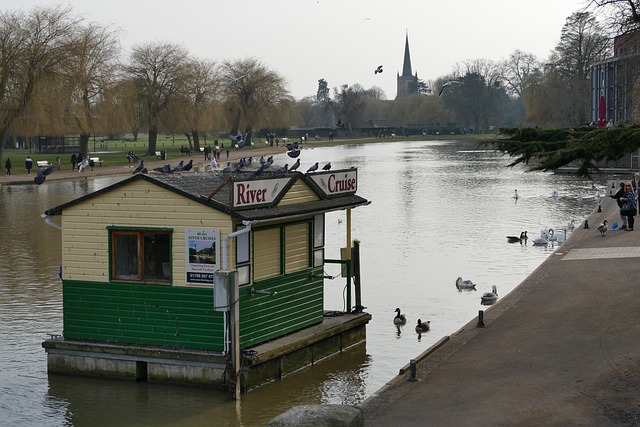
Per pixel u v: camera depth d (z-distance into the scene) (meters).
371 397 15.58
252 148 136.25
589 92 104.06
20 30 74.06
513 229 43.16
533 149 19.48
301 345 19.80
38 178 22.08
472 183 73.56
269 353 18.69
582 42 103.38
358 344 22.00
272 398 17.95
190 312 18.48
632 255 28.72
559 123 110.94
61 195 60.78
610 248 30.91
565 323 19.88
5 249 36.84
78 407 17.52
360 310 22.91
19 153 113.00
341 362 20.50
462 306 25.88
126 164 90.75
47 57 75.00
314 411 11.95
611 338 18.16
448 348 18.64
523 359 17.25
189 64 106.81
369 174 85.44
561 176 80.50
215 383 18.25
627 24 22.09
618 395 14.59
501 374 16.36
